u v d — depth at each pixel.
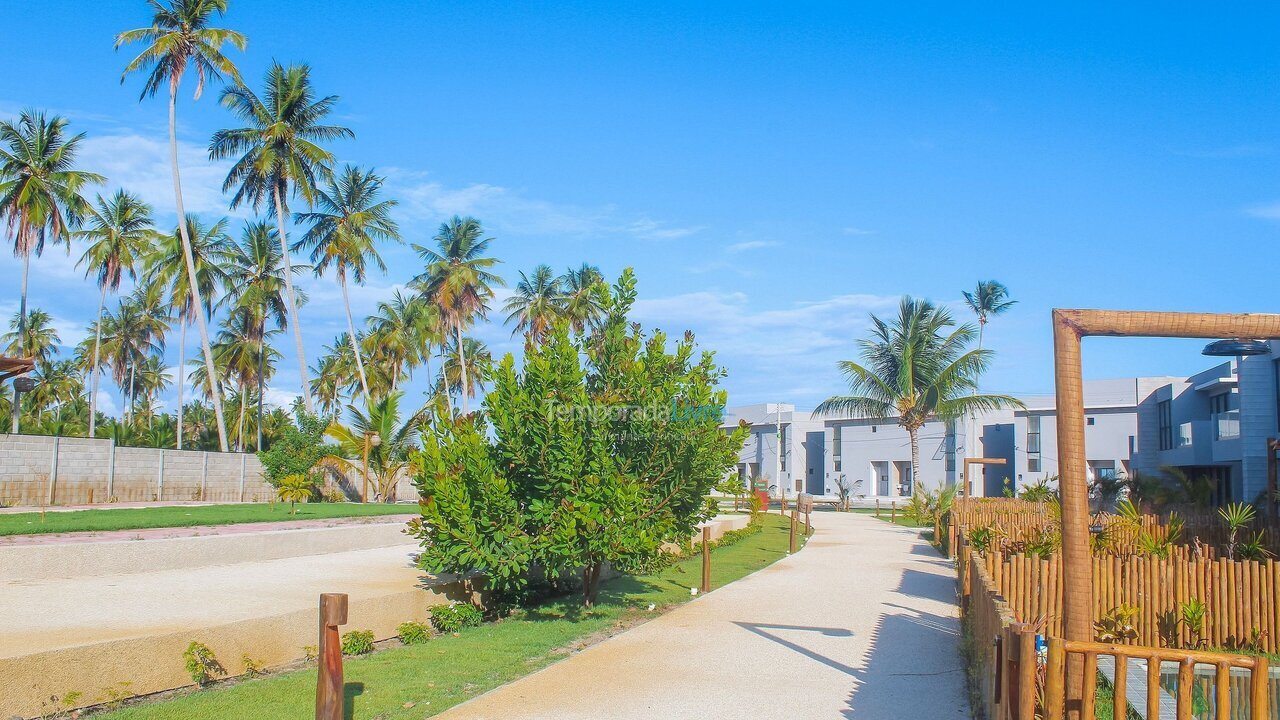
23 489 23.16
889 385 41.91
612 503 11.84
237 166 36.72
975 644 9.17
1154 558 11.35
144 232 42.44
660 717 7.43
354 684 8.30
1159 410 37.56
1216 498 30.14
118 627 8.39
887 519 38.41
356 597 10.45
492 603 13.28
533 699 7.93
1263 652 10.73
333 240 40.72
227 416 62.22
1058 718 5.57
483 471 11.70
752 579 16.86
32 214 33.09
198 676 8.09
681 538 13.72
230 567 13.52
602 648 10.30
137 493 26.75
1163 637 11.14
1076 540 6.38
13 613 8.98
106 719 6.89
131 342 55.88
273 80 36.84
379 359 64.31
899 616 12.70
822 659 9.77
